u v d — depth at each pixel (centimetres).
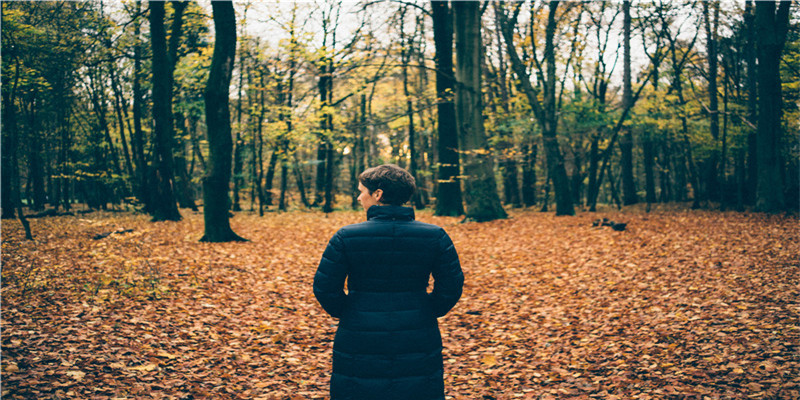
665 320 512
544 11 1827
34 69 1360
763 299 537
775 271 660
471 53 1584
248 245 1155
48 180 2700
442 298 225
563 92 1936
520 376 408
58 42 1349
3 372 346
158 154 1664
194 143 2577
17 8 1334
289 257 1020
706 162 2341
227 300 649
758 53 1466
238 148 2550
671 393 338
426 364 216
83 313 525
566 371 410
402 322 214
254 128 2192
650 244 963
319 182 3042
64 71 1455
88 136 2388
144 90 2177
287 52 1670
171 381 371
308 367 434
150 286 662
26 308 531
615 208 2186
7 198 1681
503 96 2377
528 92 1756
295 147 2144
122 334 465
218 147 1191
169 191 1686
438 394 219
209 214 1196
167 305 593
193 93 1997
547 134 1767
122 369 380
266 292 711
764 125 1466
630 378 376
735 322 470
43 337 431
